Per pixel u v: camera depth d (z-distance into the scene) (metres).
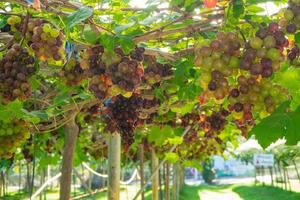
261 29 2.33
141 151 9.70
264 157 16.56
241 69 2.38
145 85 3.77
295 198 23.94
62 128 6.34
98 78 2.78
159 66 3.72
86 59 2.80
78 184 33.34
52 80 4.73
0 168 5.79
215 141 9.27
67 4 2.82
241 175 60.38
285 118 2.25
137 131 7.38
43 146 6.81
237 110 2.48
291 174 36.78
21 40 2.79
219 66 2.41
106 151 9.88
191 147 9.53
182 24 3.13
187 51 3.48
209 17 2.85
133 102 3.62
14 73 2.69
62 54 2.87
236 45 2.40
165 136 5.64
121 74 2.66
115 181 5.52
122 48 2.63
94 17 3.25
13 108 3.38
